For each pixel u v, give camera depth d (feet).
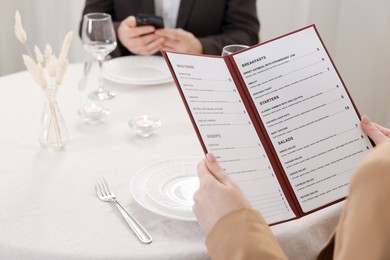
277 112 3.36
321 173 3.34
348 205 2.02
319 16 9.72
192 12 7.36
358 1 9.37
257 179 3.24
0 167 3.96
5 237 3.22
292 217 3.24
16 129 4.55
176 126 4.70
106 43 5.19
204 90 3.25
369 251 1.87
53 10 9.78
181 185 3.72
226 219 2.72
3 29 9.80
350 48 9.78
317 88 3.43
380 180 1.86
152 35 6.21
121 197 3.65
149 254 3.09
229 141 3.22
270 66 3.42
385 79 9.48
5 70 10.17
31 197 3.62
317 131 3.38
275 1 9.73
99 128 4.62
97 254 3.09
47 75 5.59
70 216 3.43
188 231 3.30
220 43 6.74
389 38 9.20
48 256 3.11
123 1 7.35
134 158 4.16
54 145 4.22
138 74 5.67
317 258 2.90
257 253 2.59
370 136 3.40
